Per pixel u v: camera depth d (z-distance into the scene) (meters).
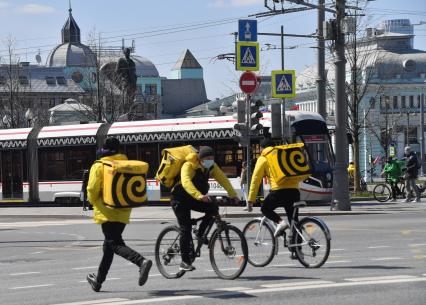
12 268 26.56
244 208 54.34
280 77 53.00
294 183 22.56
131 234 38.09
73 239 37.56
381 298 16.81
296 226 22.72
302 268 22.55
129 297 18.28
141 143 63.50
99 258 28.72
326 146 58.69
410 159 59.44
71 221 51.19
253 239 23.27
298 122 57.84
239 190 58.97
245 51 49.53
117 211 18.70
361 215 47.16
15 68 144.62
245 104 48.53
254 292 18.17
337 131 50.16
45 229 44.62
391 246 28.42
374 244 29.38
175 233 21.12
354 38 81.38
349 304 16.22
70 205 68.31
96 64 125.62
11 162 69.19
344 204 49.75
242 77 47.84
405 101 181.62
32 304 17.98
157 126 62.94
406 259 24.14
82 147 66.25
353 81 81.81
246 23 49.88
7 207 70.19
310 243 22.48
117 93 147.25
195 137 61.19
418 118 182.25
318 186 57.84
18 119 136.50
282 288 18.56
